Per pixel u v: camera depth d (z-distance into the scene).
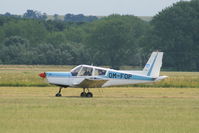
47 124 60.34
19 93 108.25
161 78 111.50
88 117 66.38
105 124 61.19
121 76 108.31
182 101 92.44
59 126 59.28
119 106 80.19
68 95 108.38
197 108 78.88
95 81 103.31
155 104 85.25
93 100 91.81
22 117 65.31
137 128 59.06
